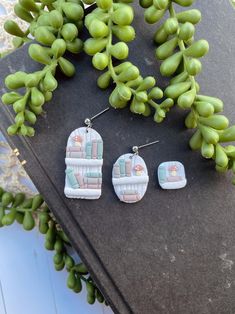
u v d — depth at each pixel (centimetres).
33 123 13
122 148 14
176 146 14
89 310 16
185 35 13
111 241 13
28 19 14
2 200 16
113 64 14
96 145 13
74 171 13
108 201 13
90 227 13
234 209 14
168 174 13
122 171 13
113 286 13
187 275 13
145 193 14
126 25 13
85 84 14
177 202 14
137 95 13
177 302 13
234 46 15
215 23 15
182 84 13
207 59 15
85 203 13
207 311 13
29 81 12
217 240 14
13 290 16
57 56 13
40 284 16
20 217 16
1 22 17
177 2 13
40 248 17
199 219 14
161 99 14
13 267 16
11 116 14
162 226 13
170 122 14
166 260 13
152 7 13
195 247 13
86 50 13
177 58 13
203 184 14
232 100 14
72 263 15
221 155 13
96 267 13
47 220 15
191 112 13
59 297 16
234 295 13
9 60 14
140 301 13
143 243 13
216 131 13
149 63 14
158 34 14
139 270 13
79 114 14
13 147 14
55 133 14
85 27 14
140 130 14
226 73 15
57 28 13
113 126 14
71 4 13
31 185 17
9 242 17
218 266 13
